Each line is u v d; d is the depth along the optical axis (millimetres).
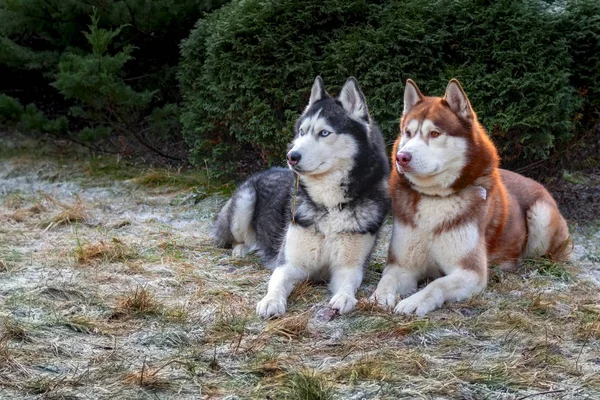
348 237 3080
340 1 3854
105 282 3094
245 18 3902
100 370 2582
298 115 3838
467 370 2602
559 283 3162
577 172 4344
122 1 4570
